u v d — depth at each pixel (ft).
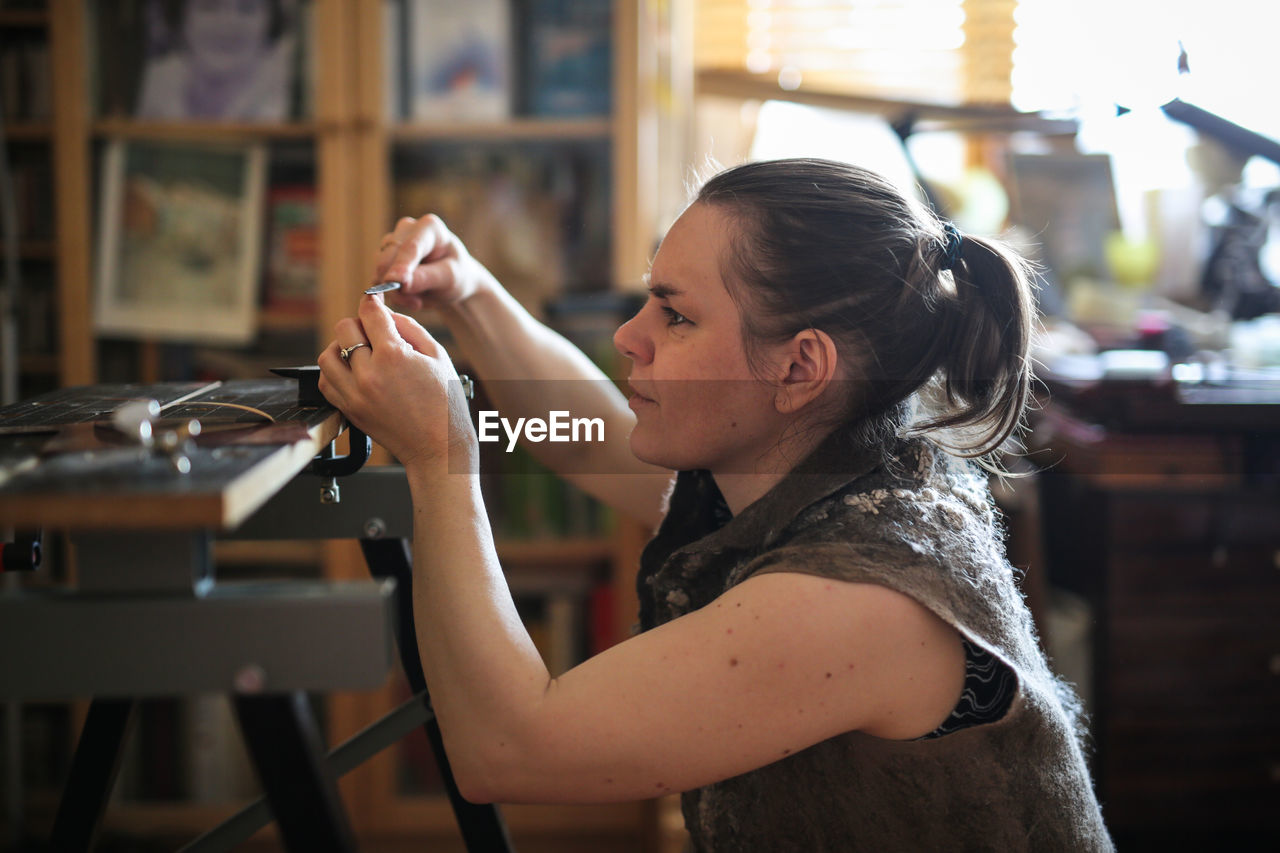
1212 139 5.28
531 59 6.20
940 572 2.11
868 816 2.28
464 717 2.02
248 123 6.05
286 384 2.91
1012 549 5.81
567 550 6.36
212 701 6.25
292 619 1.60
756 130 7.11
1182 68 5.35
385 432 2.15
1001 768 2.21
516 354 3.40
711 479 2.79
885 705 2.07
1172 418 5.41
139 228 6.12
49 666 1.58
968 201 7.05
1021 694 2.13
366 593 1.62
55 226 6.09
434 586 2.09
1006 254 2.52
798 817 2.36
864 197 2.41
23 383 6.25
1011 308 2.48
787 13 6.97
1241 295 7.02
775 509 2.37
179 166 6.14
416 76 6.16
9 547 2.24
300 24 6.04
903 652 2.04
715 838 2.50
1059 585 6.30
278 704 1.60
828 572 2.04
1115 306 7.05
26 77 5.98
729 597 2.08
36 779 6.24
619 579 6.22
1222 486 5.52
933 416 2.54
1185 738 5.74
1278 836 5.83
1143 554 5.60
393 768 6.24
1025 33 6.70
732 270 2.37
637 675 2.01
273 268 6.23
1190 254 7.51
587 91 6.19
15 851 6.09
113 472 1.61
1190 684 5.70
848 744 2.26
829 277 2.33
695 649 2.01
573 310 6.07
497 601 2.08
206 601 1.59
